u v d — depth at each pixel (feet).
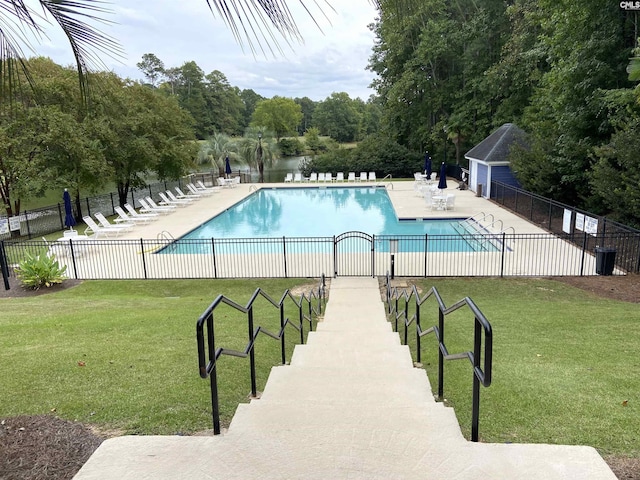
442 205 69.10
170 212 72.74
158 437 9.25
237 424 10.05
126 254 48.21
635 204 42.83
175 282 39.14
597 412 12.63
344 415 10.50
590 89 54.70
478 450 8.62
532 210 58.95
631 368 16.94
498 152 76.02
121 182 79.41
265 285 37.81
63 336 21.59
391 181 108.27
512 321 25.25
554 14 57.31
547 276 37.96
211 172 116.06
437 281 37.47
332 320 28.19
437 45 103.96
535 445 8.75
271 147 131.13
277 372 15.81
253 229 63.62
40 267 37.73
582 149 55.72
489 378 8.42
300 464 8.25
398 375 15.33
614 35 52.29
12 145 57.36
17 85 9.48
